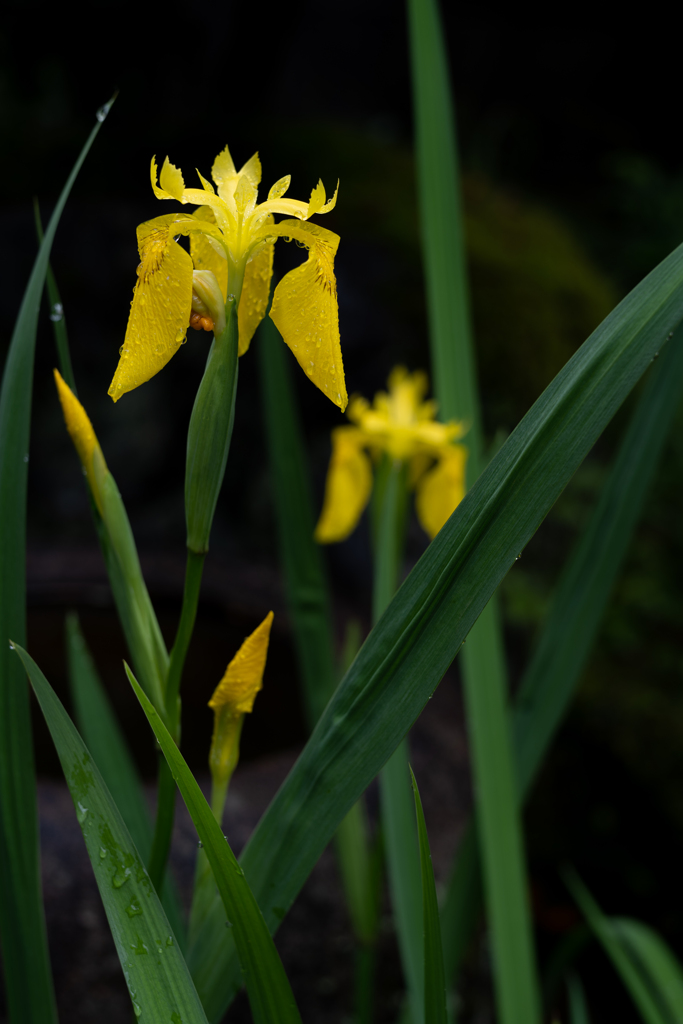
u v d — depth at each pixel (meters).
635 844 2.07
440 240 0.83
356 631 1.03
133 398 2.54
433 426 1.06
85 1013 1.14
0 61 4.66
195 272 0.62
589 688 2.14
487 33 5.85
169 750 0.60
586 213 4.86
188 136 3.03
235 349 0.62
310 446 2.36
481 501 0.62
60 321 0.68
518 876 0.81
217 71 4.71
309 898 1.29
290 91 5.40
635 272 4.01
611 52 5.94
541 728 0.89
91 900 1.17
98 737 0.80
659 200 4.18
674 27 5.76
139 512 2.54
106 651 1.81
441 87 0.83
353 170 2.82
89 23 4.61
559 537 2.33
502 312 2.48
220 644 1.79
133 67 4.79
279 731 1.57
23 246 2.59
